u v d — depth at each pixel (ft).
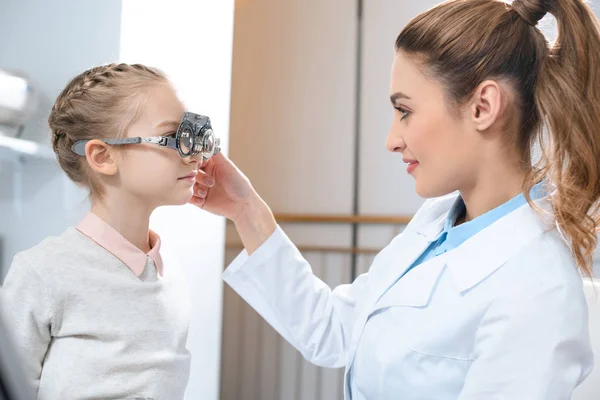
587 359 2.26
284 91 9.06
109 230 2.95
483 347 2.27
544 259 2.31
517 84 2.42
